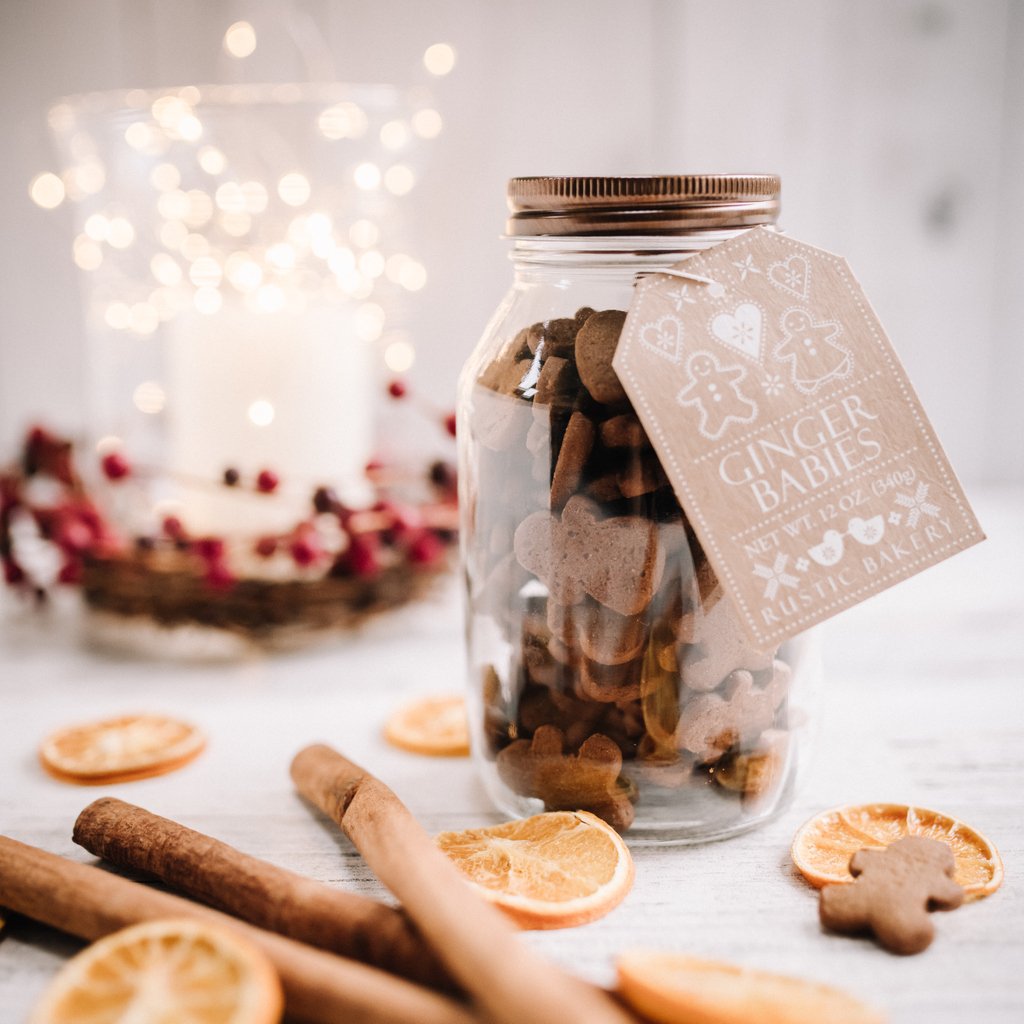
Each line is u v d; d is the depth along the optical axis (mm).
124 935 294
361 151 625
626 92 765
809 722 380
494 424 357
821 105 772
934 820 370
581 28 754
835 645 543
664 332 336
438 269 793
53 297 792
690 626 343
